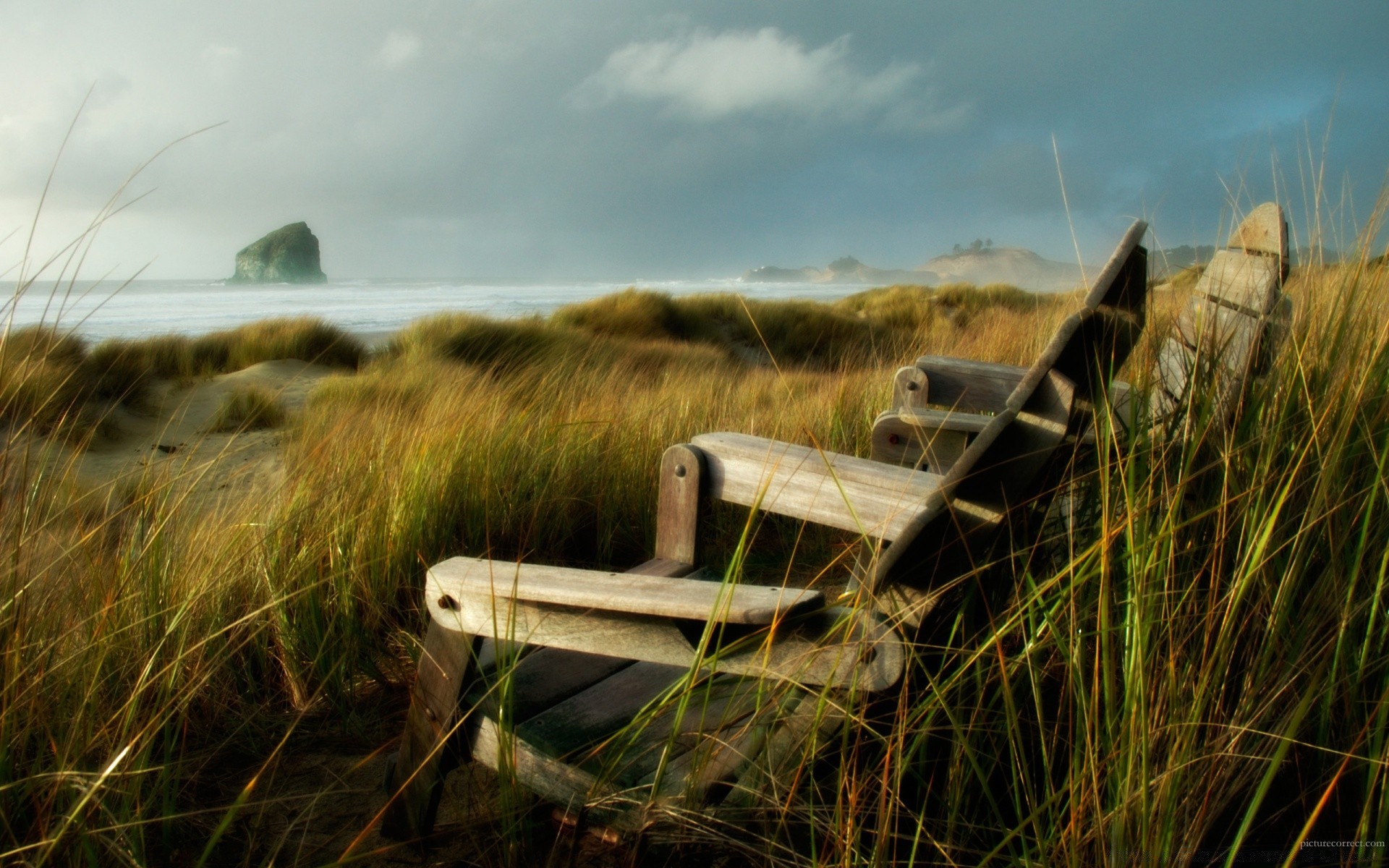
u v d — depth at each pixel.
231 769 1.98
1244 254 2.10
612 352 10.66
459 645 1.53
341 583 2.48
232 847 1.69
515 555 3.32
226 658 2.12
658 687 1.73
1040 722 1.34
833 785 1.44
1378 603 1.37
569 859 1.54
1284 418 1.66
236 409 7.84
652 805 1.42
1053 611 1.45
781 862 1.36
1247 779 1.37
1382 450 1.58
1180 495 1.41
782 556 3.40
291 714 2.25
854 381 5.40
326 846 1.68
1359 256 1.98
